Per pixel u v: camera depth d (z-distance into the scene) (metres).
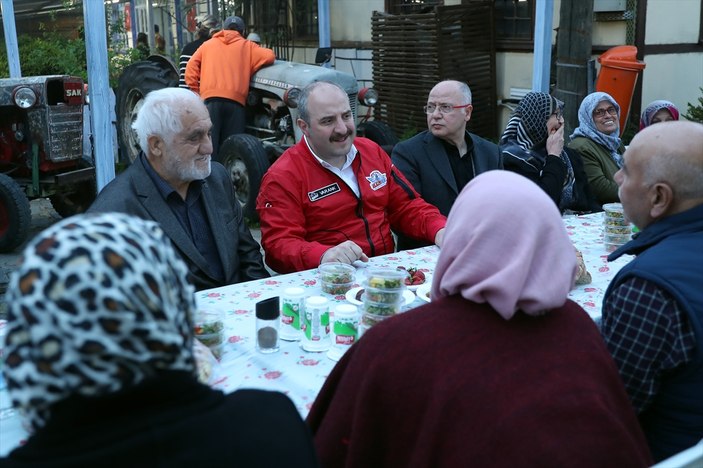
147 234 0.94
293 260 2.96
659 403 1.73
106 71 5.23
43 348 0.84
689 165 1.76
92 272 0.85
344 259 2.77
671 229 1.79
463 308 1.30
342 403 1.34
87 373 0.86
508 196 1.29
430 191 3.67
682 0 7.59
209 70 6.55
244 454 0.96
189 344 0.98
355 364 1.34
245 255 3.06
